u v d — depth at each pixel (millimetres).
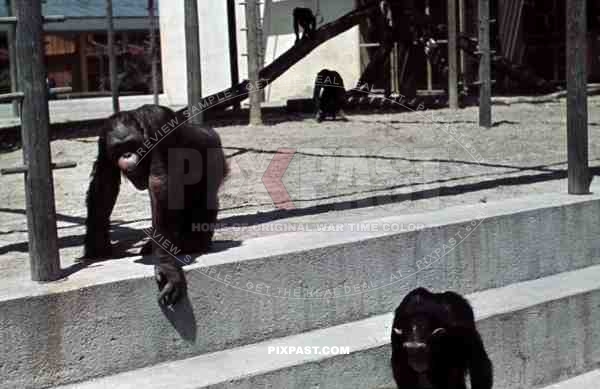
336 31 16453
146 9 27031
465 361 5391
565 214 7227
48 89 5199
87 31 26438
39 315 4809
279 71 15562
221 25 23391
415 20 17578
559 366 6695
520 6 23281
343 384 5465
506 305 6375
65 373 4910
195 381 4953
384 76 18812
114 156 5094
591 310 6848
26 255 6188
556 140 12320
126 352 5102
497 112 16203
